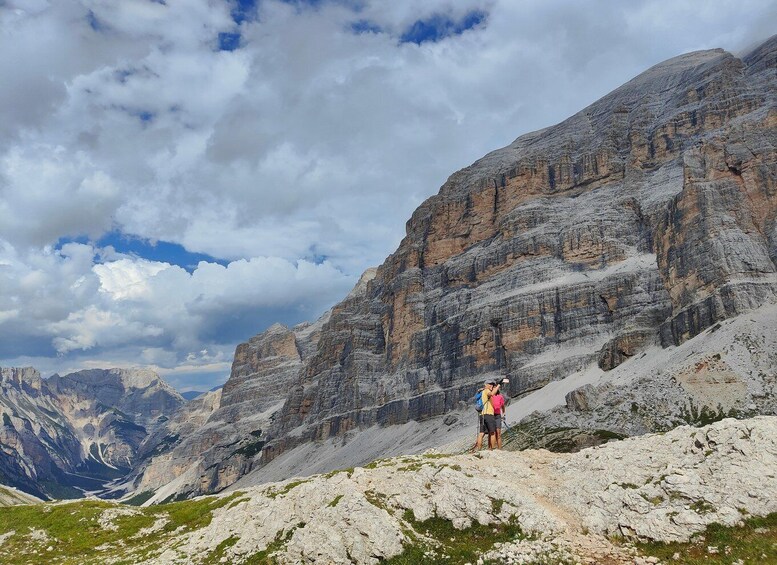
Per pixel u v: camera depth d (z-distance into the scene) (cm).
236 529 4194
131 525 6525
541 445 13775
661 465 3158
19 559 5791
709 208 18788
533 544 2825
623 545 2753
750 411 12044
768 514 2620
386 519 3309
